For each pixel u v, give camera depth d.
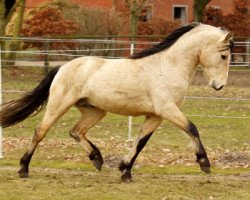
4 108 11.36
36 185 10.71
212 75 10.91
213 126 18.06
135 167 12.65
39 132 11.20
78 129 11.60
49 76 11.27
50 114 11.14
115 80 10.84
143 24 33.47
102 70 10.96
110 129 17.45
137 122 18.64
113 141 15.58
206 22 35.91
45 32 31.66
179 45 10.93
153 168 12.56
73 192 10.22
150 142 15.54
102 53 29.89
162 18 35.59
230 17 35.94
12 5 31.95
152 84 10.80
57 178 11.37
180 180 11.38
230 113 20.12
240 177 11.80
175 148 14.79
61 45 29.64
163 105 10.75
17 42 29.12
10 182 10.93
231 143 15.74
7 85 24.31
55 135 16.41
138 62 10.96
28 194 10.09
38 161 13.17
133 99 10.86
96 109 11.50
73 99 11.04
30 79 26.55
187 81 10.93
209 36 10.88
